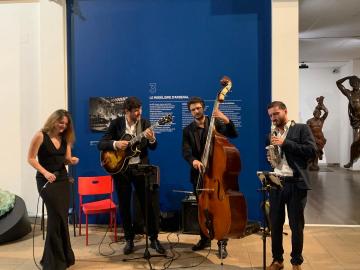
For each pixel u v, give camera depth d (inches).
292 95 177.6
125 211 145.6
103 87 188.1
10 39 194.5
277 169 118.5
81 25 187.8
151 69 185.3
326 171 410.0
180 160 184.9
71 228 183.5
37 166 119.2
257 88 180.1
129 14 185.3
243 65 180.5
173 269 128.7
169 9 183.3
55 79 189.6
